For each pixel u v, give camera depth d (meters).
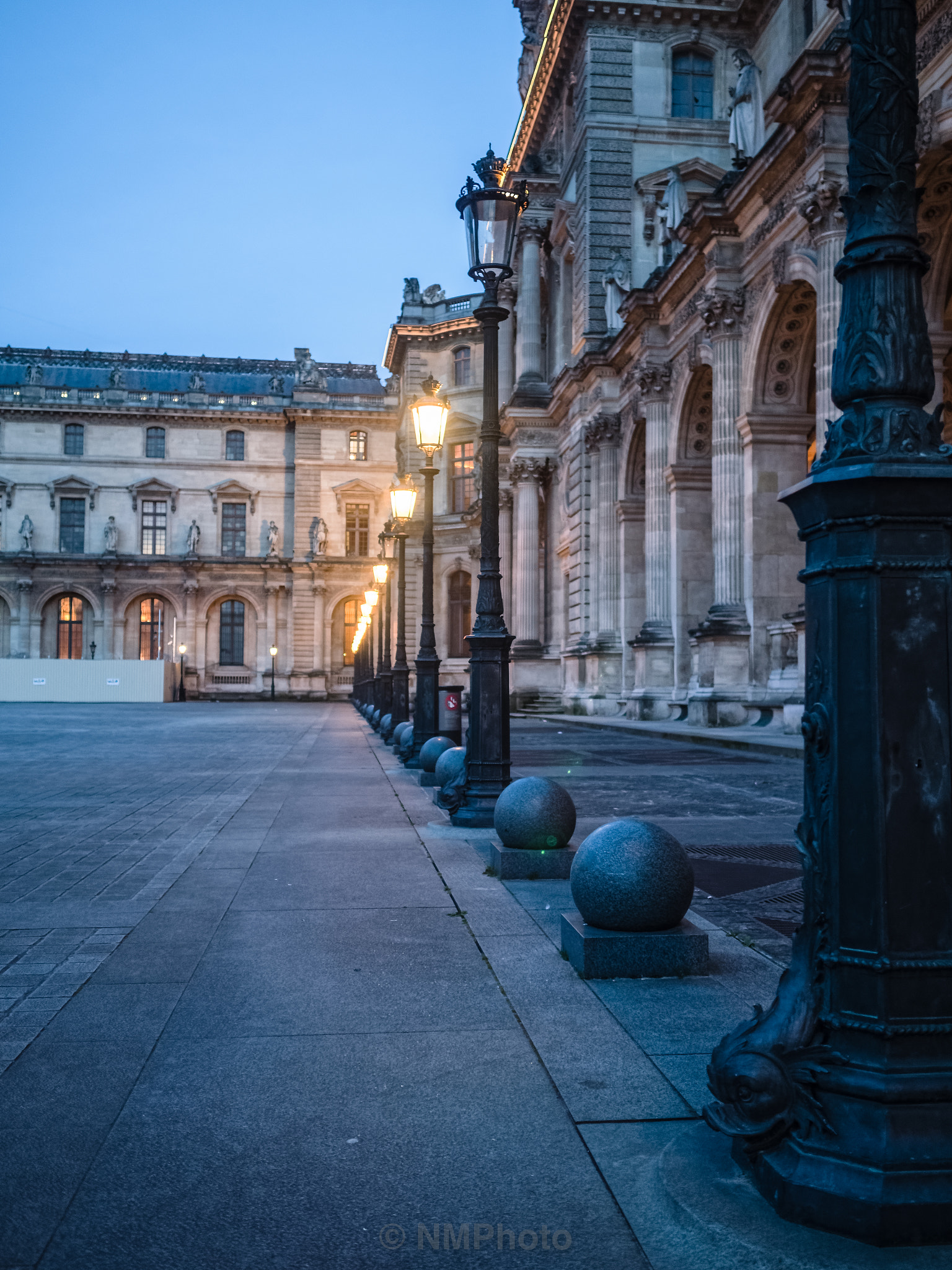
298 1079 4.12
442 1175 3.36
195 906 7.12
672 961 5.52
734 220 25.72
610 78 38.75
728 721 25.48
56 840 9.97
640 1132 3.67
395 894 7.52
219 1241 2.97
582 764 18.42
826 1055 3.20
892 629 3.21
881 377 3.34
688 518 31.27
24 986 5.33
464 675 59.12
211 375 87.69
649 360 32.22
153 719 41.94
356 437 82.12
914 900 3.17
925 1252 2.91
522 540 45.84
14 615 79.50
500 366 53.09
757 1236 2.99
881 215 3.42
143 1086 4.05
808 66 19.44
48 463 80.94
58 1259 2.88
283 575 81.12
